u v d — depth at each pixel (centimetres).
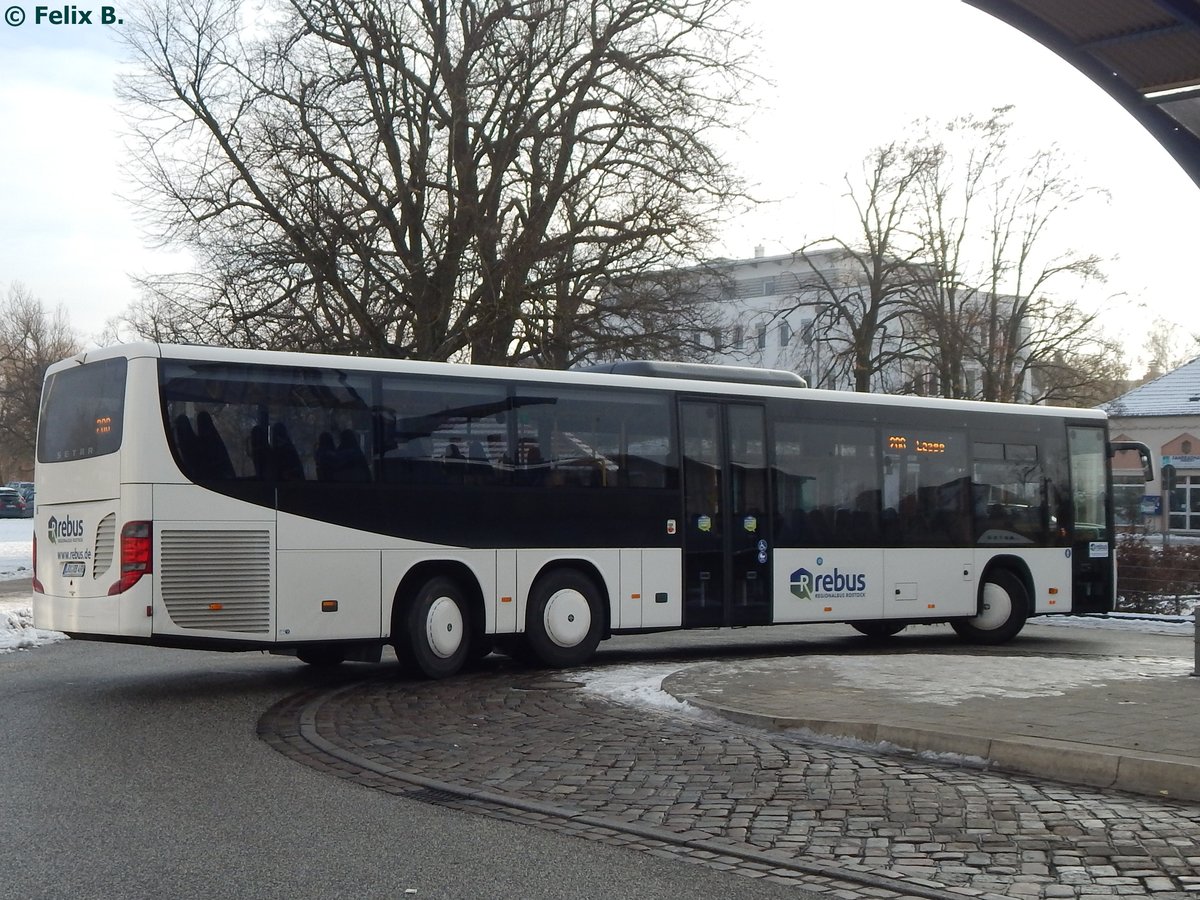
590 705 1195
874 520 1809
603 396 1588
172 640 1265
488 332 2736
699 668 1398
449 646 1442
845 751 962
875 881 634
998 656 1558
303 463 1354
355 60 2822
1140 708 1070
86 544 1295
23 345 8650
